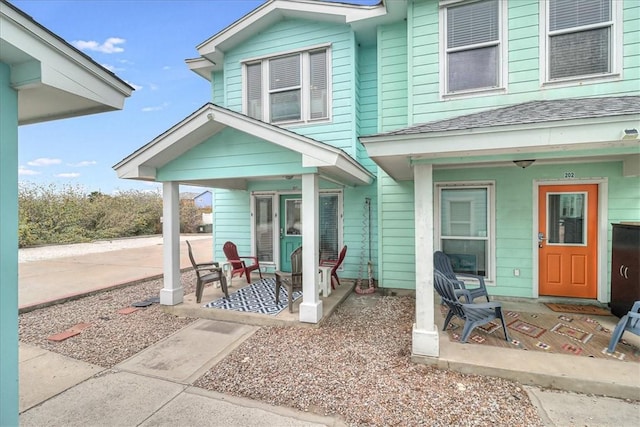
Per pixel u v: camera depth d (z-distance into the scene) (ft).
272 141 14.14
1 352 5.57
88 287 22.85
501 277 17.74
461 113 17.35
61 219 53.78
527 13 16.34
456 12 17.49
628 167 15.06
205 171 16.08
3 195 5.60
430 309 11.31
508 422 8.12
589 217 16.52
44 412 8.73
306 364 11.33
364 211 21.85
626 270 13.89
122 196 66.69
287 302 17.80
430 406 8.82
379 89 20.24
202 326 15.28
